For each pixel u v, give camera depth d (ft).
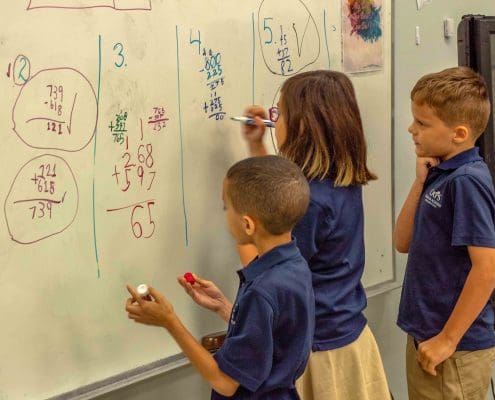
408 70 6.98
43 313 4.30
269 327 3.77
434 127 5.16
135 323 4.82
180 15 4.80
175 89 4.83
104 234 4.54
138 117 4.63
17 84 4.02
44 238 4.25
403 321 5.56
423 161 5.75
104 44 4.39
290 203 3.89
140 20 4.56
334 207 4.59
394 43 6.73
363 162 4.83
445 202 5.13
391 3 6.61
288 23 5.61
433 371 5.22
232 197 3.99
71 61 4.24
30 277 4.21
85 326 4.53
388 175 6.91
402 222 5.95
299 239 4.52
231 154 5.28
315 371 4.74
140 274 4.79
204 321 5.28
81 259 4.44
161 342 5.02
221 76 5.14
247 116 5.36
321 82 4.71
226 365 3.83
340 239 4.71
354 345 4.86
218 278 5.34
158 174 4.81
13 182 4.06
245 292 3.89
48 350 4.35
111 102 4.47
